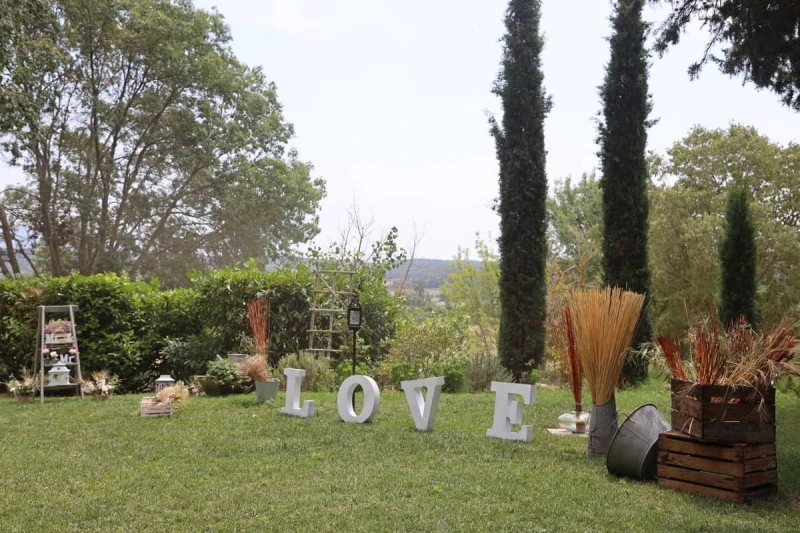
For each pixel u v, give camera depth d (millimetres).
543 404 9133
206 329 12609
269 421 7496
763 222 19188
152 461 5523
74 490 4590
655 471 5109
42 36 16250
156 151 26750
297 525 3859
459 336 12672
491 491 4625
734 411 4664
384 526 3854
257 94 28188
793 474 5281
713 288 18875
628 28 12453
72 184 24078
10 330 11430
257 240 28094
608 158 12602
